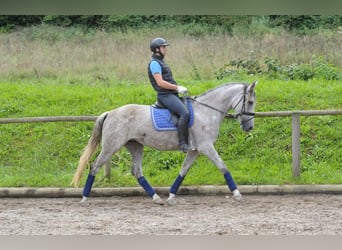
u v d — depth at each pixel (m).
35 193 10.76
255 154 11.98
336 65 16.97
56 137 12.61
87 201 10.28
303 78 15.42
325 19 20.95
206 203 10.02
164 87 9.84
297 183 10.90
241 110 10.05
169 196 10.08
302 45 17.88
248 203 9.92
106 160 10.10
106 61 17.14
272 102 13.35
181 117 9.83
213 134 10.02
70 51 17.86
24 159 12.12
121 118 10.04
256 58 16.94
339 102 13.30
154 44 9.96
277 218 8.73
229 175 9.96
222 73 15.78
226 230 8.00
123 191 10.75
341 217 8.77
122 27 20.88
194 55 17.27
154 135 9.96
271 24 20.97
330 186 10.67
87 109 13.42
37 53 17.75
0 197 10.77
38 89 14.50
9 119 11.14
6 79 16.19
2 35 19.78
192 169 11.52
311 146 12.12
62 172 11.77
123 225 8.41
